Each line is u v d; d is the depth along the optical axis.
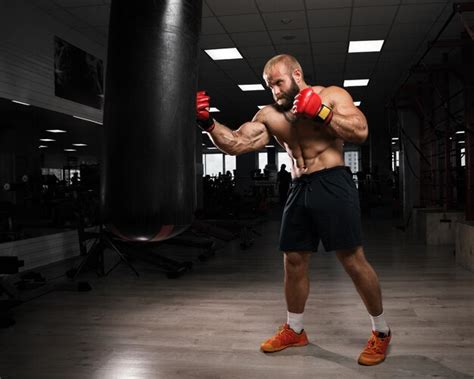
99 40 6.77
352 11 5.85
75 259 5.77
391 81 9.90
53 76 5.77
